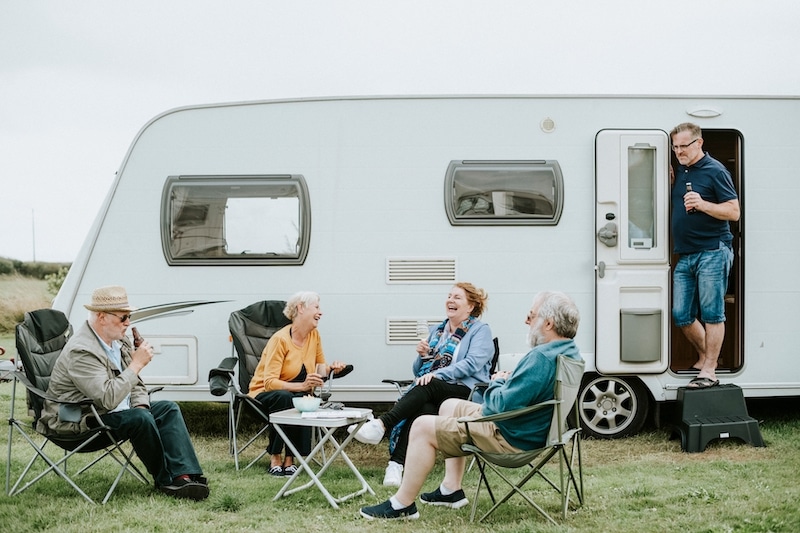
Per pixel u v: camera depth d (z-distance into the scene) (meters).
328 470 5.16
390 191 6.05
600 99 6.06
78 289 6.07
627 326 5.94
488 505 4.39
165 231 6.06
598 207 5.98
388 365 6.03
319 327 6.04
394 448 4.90
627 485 4.74
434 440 4.03
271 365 5.20
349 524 4.05
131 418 4.31
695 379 5.91
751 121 6.08
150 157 6.10
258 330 5.76
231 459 5.51
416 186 6.05
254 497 4.51
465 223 6.03
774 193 6.08
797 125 6.10
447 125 6.05
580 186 6.05
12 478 4.87
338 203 6.06
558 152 6.06
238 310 5.92
